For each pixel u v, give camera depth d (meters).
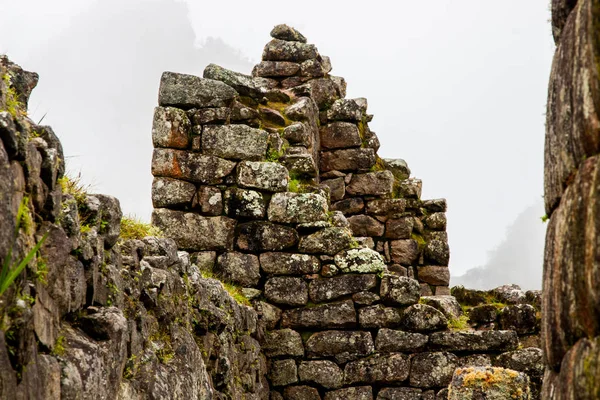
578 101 3.23
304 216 12.36
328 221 12.48
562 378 3.35
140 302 6.60
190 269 8.49
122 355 5.65
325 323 11.97
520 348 11.84
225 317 9.14
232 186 12.68
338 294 12.06
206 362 8.24
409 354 11.89
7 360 3.87
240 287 12.20
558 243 3.42
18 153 4.38
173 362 6.98
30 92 5.95
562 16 3.79
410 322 11.95
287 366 11.89
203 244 12.43
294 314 12.05
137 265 6.71
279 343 11.94
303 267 12.17
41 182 4.77
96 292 5.62
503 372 6.64
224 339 8.96
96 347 5.16
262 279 12.29
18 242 4.23
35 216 4.75
